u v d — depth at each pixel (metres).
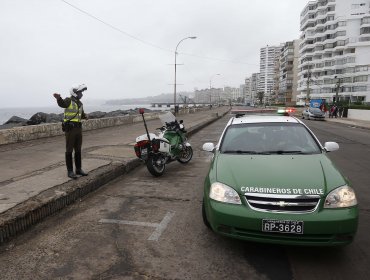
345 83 80.06
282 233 3.18
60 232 4.09
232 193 3.41
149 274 3.10
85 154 8.63
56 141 10.84
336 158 9.59
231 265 3.28
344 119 36.38
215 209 3.43
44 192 5.05
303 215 3.15
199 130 19.72
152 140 6.93
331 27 87.88
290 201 3.22
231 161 4.09
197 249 3.61
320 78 89.38
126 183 6.56
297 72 112.19
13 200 4.61
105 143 10.88
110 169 6.77
